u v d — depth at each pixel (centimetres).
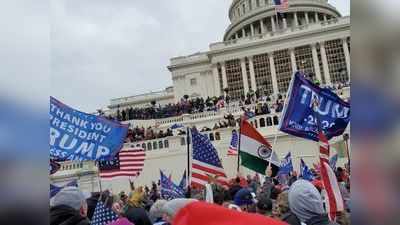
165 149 4231
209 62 8019
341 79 7300
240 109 5381
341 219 712
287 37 7525
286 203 630
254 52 7631
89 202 793
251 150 1308
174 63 8156
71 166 3416
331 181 737
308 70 7419
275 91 7400
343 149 2498
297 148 3906
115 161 1359
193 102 6159
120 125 961
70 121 919
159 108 6259
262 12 9394
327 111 1089
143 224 654
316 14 9488
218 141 4053
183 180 1778
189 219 160
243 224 153
